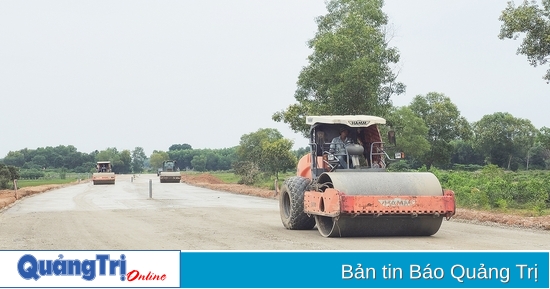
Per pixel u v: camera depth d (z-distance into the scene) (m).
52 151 180.38
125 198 36.47
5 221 20.27
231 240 13.91
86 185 67.12
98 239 14.41
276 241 13.58
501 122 120.06
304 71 32.47
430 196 13.42
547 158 118.25
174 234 15.37
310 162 16.72
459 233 15.13
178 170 79.38
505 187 26.34
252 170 59.66
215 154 190.25
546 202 25.14
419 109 103.00
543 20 23.25
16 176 59.59
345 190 13.41
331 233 13.95
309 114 31.39
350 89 29.84
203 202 31.75
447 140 104.19
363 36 30.94
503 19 23.70
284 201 16.75
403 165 56.88
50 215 23.03
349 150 15.12
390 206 13.16
